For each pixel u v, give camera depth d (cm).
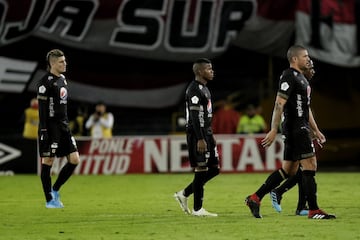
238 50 7600
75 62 7256
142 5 7238
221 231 2906
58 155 3872
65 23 7194
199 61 3366
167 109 7488
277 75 7812
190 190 3525
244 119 7131
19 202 4262
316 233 2819
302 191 3434
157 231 2928
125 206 3991
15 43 7119
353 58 7319
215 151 3441
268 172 6856
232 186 5369
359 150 7881
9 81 7156
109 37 7250
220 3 7238
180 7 7250
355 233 2814
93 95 7338
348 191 4850
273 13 7238
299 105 3212
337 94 7944
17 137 6869
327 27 7269
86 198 4475
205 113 3375
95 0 7194
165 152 6881
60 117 3803
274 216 3409
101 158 6844
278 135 6869
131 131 7794
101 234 2862
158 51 7300
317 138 3416
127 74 7369
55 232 2944
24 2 7106
